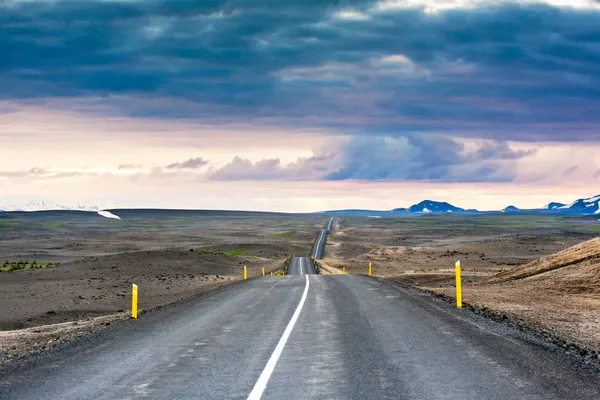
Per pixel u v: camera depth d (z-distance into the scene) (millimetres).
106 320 19875
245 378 9766
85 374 10242
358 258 103188
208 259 75188
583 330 15383
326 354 11789
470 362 10750
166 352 12336
